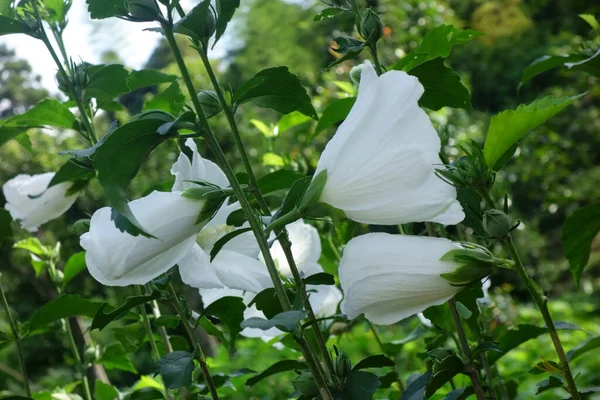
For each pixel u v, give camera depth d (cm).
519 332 97
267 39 811
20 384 358
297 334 76
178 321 93
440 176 75
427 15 372
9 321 104
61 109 101
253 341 261
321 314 102
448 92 92
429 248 75
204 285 80
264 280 83
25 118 100
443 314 95
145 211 76
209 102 86
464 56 761
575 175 476
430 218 75
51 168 298
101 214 77
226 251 84
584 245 102
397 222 76
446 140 107
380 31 89
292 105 83
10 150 308
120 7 77
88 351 116
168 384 82
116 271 76
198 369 104
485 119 564
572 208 482
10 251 332
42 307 102
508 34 762
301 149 242
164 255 78
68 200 104
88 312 104
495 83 751
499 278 459
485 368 97
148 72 104
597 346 99
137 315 103
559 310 424
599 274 579
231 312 88
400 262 75
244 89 80
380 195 75
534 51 728
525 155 455
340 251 113
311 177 80
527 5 748
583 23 570
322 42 763
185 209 77
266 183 99
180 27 77
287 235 80
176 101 96
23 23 95
